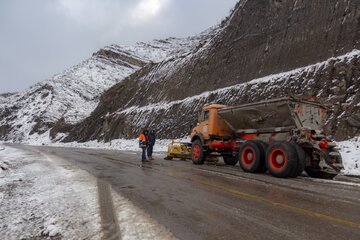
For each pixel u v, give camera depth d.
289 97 11.19
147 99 46.03
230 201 7.17
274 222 5.61
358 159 13.78
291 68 24.23
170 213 6.23
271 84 24.12
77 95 93.19
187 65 40.84
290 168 10.55
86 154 23.86
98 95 89.44
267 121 12.38
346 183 9.59
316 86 20.19
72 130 64.12
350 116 17.02
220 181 9.94
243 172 12.32
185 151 18.19
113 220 5.80
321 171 11.03
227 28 36.12
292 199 7.33
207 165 15.33
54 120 81.69
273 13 29.66
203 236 4.95
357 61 18.86
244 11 34.19
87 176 11.20
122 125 45.94
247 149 12.37
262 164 11.97
